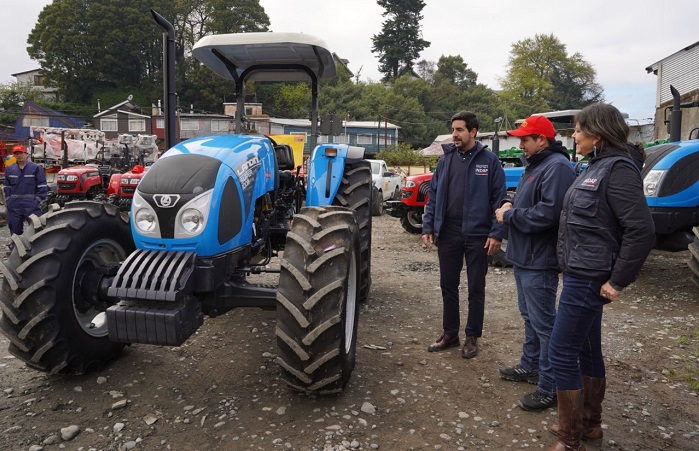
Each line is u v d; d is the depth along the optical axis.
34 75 79.31
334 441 2.62
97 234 3.32
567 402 2.50
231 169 3.19
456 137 3.63
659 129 21.38
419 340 4.13
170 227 2.89
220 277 3.03
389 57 79.31
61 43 57.00
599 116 2.42
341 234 2.94
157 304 2.74
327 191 4.23
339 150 4.51
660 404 3.12
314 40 4.05
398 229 11.16
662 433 2.80
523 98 79.12
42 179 7.52
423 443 2.64
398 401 3.06
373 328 4.40
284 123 40.59
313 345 2.75
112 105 57.53
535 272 3.02
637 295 5.53
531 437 2.72
